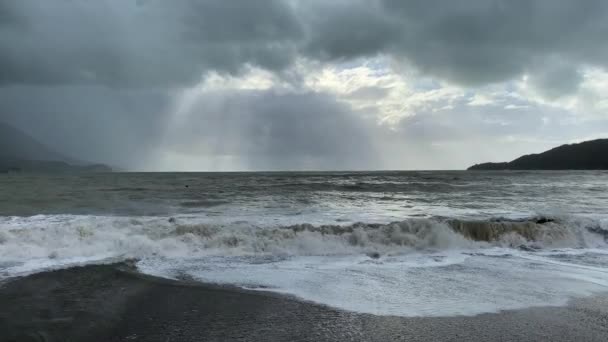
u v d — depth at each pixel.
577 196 26.11
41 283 7.05
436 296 6.56
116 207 18.28
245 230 11.03
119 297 6.36
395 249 10.48
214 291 6.75
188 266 8.57
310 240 10.55
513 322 5.43
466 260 9.39
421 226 11.56
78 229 10.64
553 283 7.37
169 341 4.77
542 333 5.05
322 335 4.97
